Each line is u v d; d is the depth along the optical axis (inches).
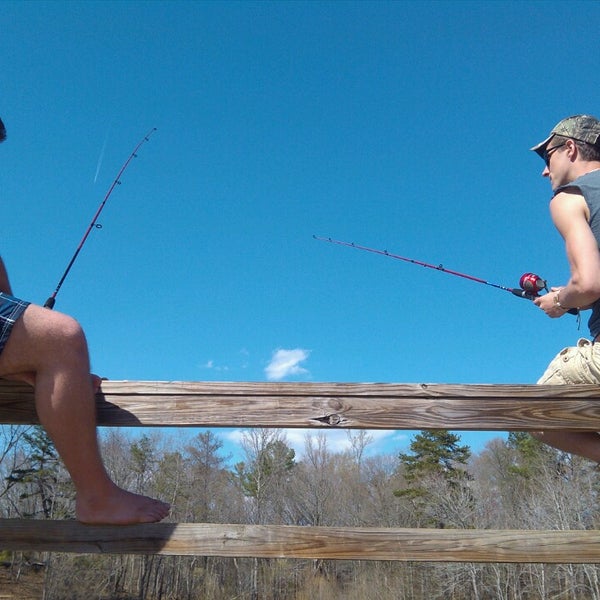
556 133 98.6
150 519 85.6
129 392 93.0
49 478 1068.5
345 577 1219.2
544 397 93.0
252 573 1250.0
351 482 1400.1
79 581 1091.3
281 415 92.2
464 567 1058.7
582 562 86.7
